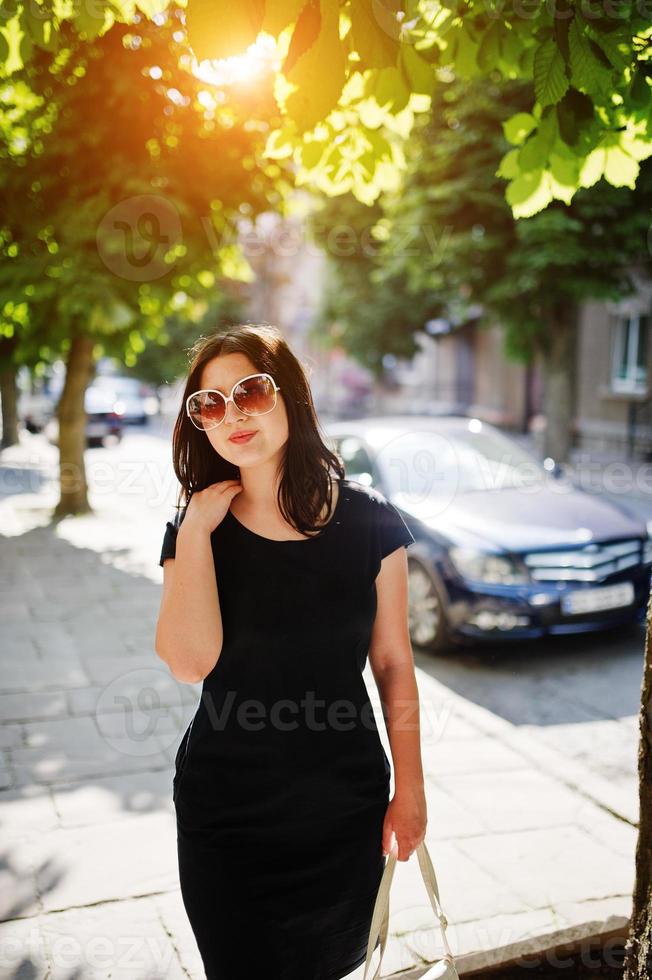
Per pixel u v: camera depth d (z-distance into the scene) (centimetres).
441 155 1257
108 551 896
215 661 168
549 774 387
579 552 560
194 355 180
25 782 369
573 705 491
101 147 807
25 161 833
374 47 200
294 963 171
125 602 689
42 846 316
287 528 172
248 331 175
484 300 1397
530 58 251
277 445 170
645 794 207
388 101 247
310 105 199
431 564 573
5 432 1817
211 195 873
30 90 658
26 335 992
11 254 887
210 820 170
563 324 1470
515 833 334
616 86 234
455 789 372
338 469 181
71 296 846
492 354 2497
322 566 170
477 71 265
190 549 165
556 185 279
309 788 169
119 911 278
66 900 283
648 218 1185
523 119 270
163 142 824
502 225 1297
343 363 3638
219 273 1036
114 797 356
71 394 1113
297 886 170
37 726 431
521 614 543
